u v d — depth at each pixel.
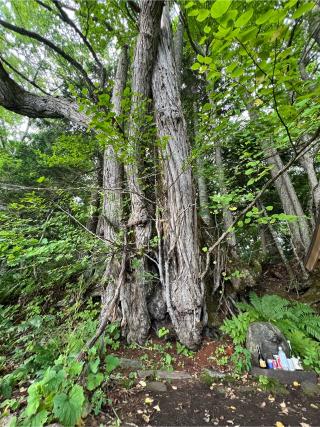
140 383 2.53
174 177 3.61
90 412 2.06
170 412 2.17
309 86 2.09
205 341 3.24
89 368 2.35
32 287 4.29
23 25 6.28
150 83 4.14
